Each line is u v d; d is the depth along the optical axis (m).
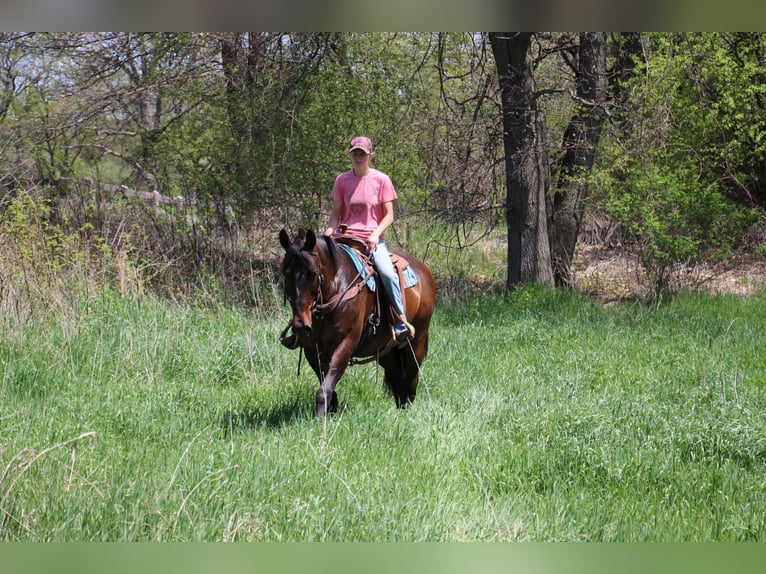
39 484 5.62
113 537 5.02
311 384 8.84
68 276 11.81
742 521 5.73
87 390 8.44
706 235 16.34
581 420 7.41
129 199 15.66
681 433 7.31
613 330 13.02
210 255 14.95
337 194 7.93
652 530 5.55
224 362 9.65
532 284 16.36
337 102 16.09
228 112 15.95
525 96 16.23
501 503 5.91
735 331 12.94
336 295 7.24
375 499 5.69
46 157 15.97
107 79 15.77
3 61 15.64
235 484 5.72
